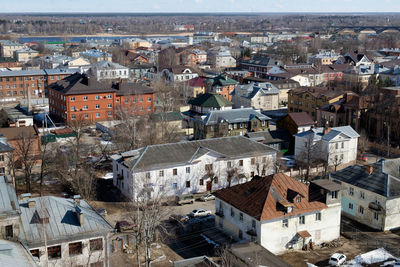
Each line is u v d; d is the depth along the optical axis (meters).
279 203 63.88
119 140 112.50
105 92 143.12
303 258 62.50
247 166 91.50
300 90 154.38
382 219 71.12
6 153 85.06
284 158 110.50
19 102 172.12
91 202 81.00
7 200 47.03
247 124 120.00
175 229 71.00
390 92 145.50
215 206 78.94
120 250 63.44
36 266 40.47
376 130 126.38
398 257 61.91
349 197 76.69
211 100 133.75
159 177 82.69
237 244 60.53
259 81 188.50
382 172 74.31
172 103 156.25
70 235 48.56
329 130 105.94
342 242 67.81
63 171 92.75
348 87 181.50
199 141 90.25
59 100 143.75
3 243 43.19
